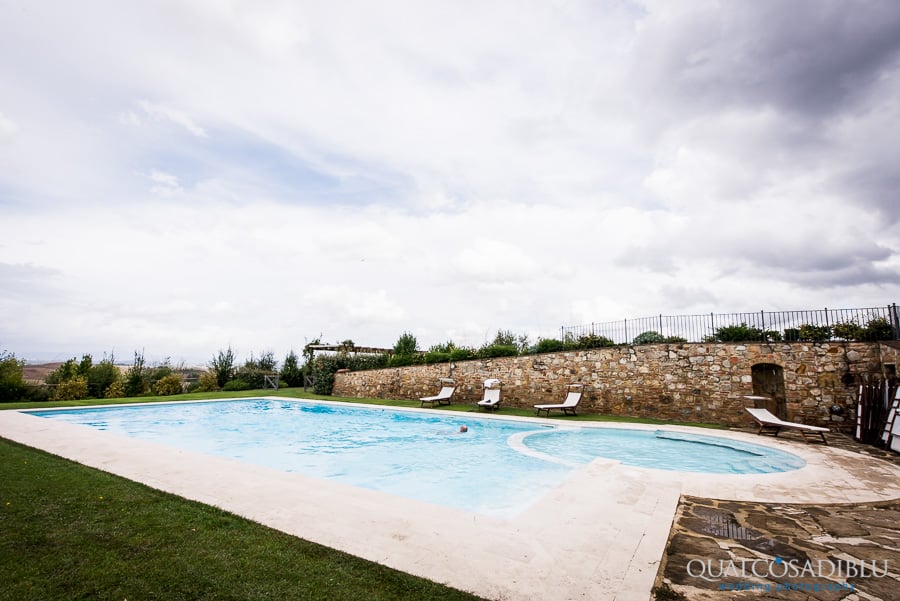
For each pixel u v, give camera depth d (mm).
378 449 11914
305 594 3045
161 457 7746
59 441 9164
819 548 4082
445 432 14000
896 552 3994
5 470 6426
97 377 22531
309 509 5020
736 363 13477
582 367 16266
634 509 5207
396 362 22391
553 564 3660
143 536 4047
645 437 12383
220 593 3035
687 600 3074
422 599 3014
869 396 10383
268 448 12164
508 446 11062
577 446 11633
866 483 6512
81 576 3242
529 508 5234
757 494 5891
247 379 27719
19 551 3654
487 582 3305
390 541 4105
